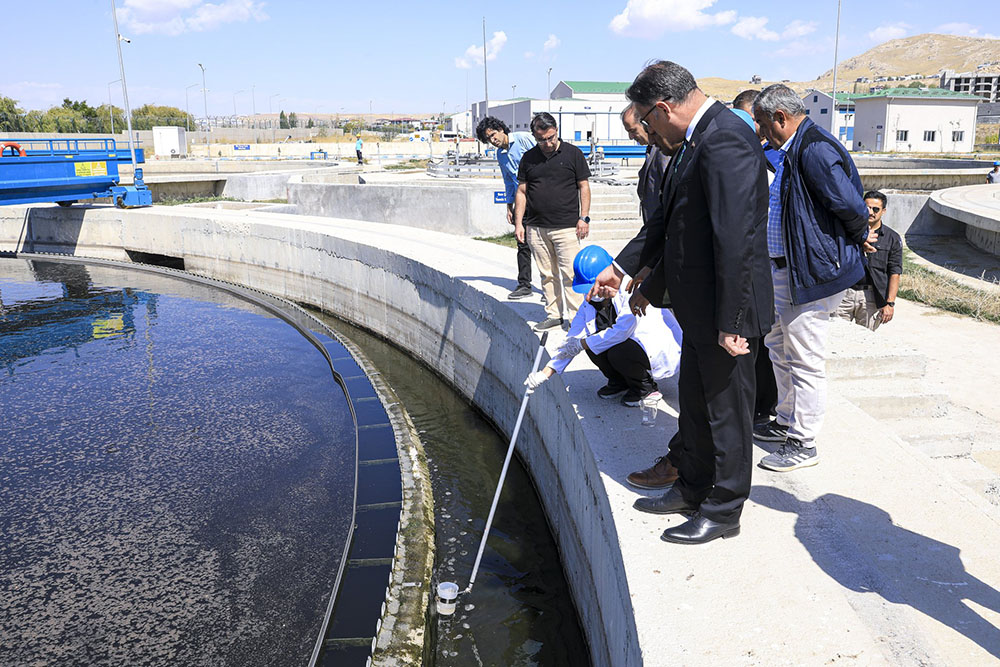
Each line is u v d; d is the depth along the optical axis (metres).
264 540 5.54
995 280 10.58
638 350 4.32
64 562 5.31
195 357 10.69
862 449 3.87
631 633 2.67
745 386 2.85
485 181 18.06
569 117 30.17
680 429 3.16
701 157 2.63
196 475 6.77
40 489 6.52
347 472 6.77
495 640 4.49
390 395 8.62
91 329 12.38
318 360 10.48
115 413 8.41
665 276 2.94
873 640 2.42
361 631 4.29
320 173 26.61
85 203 21.00
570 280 6.45
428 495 6.28
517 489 6.60
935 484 3.48
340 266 12.79
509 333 7.23
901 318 8.62
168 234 17.44
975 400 5.89
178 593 4.87
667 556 2.93
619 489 3.51
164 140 48.78
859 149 56.19
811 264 3.41
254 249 15.26
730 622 2.52
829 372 5.30
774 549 2.96
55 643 4.37
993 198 15.23
